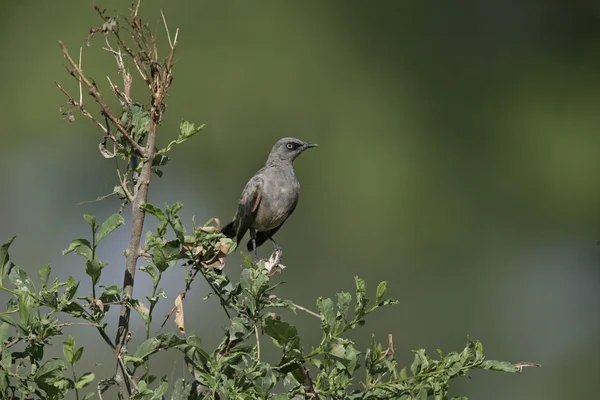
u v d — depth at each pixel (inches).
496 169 698.2
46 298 157.6
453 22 728.3
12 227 584.4
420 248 658.2
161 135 637.9
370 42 700.7
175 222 165.6
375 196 655.8
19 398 160.4
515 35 740.0
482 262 667.4
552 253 682.2
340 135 665.6
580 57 737.0
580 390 615.8
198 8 649.0
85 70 582.2
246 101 649.6
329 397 177.6
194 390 171.8
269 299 171.2
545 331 643.5
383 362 180.1
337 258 648.4
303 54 672.4
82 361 353.7
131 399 159.6
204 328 433.1
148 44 202.2
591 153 699.4
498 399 600.1
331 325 166.2
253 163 651.5
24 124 610.5
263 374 160.6
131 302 165.0
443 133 698.2
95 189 597.0
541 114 713.6
